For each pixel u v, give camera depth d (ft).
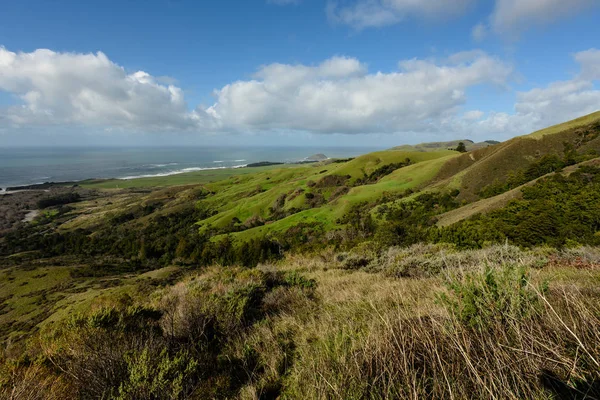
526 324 6.01
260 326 12.82
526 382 4.94
